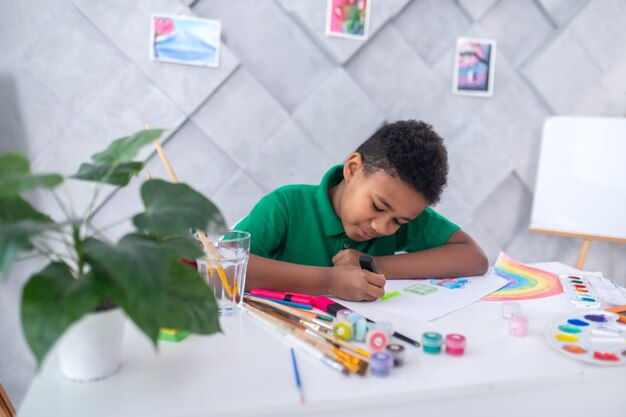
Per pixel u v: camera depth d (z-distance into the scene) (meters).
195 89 1.39
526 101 1.64
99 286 0.40
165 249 0.39
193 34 1.37
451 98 1.58
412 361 0.51
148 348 0.53
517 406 0.49
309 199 0.97
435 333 0.55
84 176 0.45
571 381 0.49
